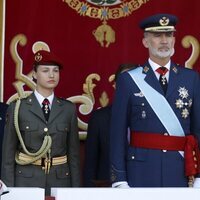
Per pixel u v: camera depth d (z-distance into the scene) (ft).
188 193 42.75
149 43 49.75
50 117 55.52
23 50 66.13
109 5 66.54
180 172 48.57
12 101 60.49
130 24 66.54
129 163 49.24
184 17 66.59
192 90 49.70
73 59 66.28
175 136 48.67
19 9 66.28
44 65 56.13
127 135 50.08
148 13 66.54
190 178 48.55
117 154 49.01
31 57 66.13
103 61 66.44
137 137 49.24
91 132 60.03
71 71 66.23
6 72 65.98
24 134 54.85
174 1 66.54
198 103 49.60
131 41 66.44
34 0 66.39
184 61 66.33
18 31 66.18
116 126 49.57
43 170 54.60
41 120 55.21
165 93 49.29
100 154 59.88
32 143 54.85
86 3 66.54
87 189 42.09
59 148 55.36
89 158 59.72
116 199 42.24
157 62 49.80
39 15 66.39
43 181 54.44
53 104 56.03
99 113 60.18
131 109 49.60
